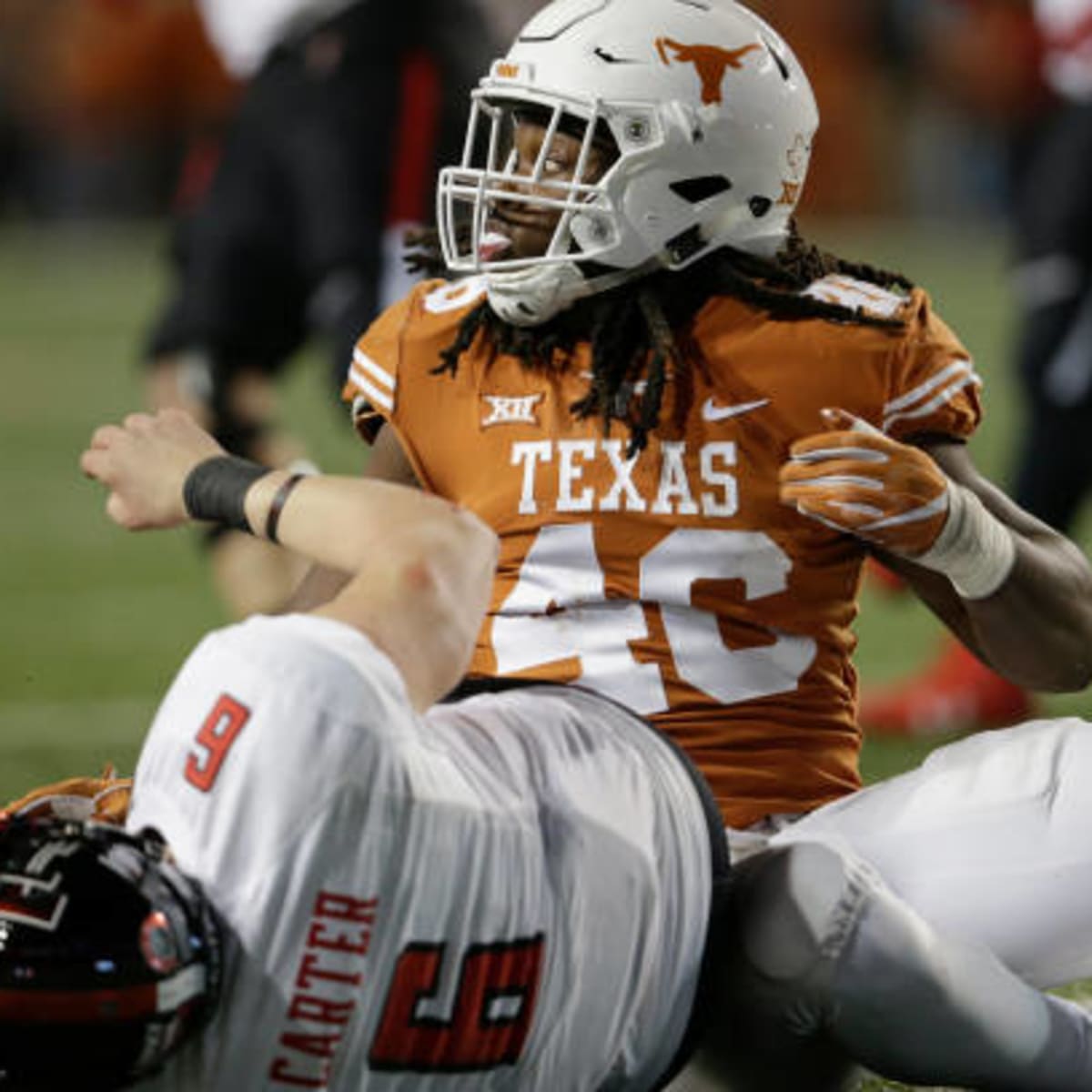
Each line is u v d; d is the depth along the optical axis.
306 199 20.03
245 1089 7.57
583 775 8.27
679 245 9.56
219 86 66.69
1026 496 20.52
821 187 72.00
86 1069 7.32
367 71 20.09
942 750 9.71
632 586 9.45
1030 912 9.25
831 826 9.37
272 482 8.35
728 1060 9.01
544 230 9.63
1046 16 20.91
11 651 22.44
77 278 63.47
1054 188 20.36
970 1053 8.74
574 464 9.54
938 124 71.62
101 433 8.79
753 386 9.48
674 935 8.34
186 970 7.32
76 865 7.34
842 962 8.51
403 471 9.99
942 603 9.90
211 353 20.42
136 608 24.83
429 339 9.92
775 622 9.52
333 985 7.49
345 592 7.92
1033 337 20.50
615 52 9.49
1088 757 9.34
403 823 7.55
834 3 70.56
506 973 7.82
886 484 8.77
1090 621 9.64
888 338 9.55
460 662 7.97
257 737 7.50
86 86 69.81
